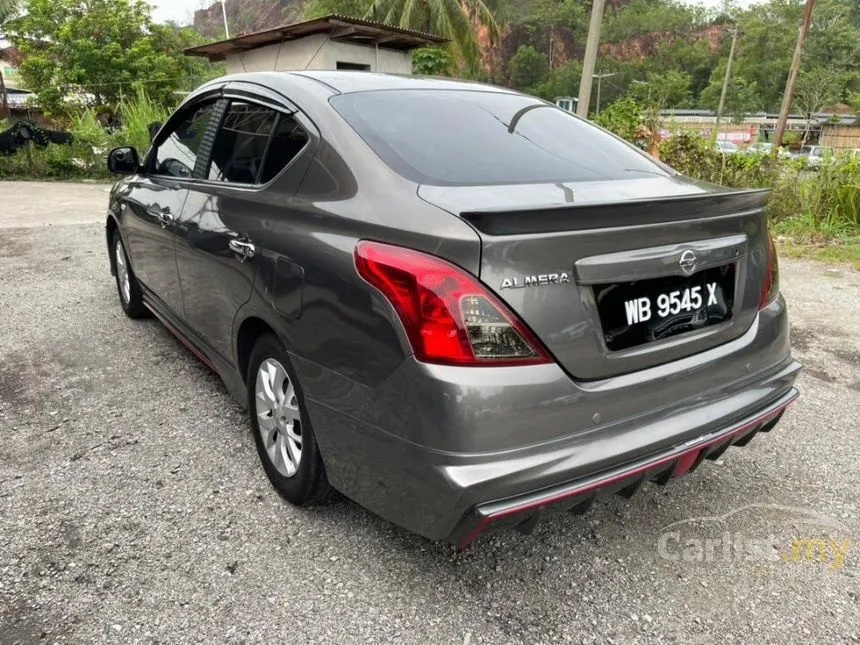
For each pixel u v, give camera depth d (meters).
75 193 13.76
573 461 1.93
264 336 2.63
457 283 1.82
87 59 26.44
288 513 2.64
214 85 3.44
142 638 2.03
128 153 4.15
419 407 1.86
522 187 2.25
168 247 3.50
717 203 2.20
